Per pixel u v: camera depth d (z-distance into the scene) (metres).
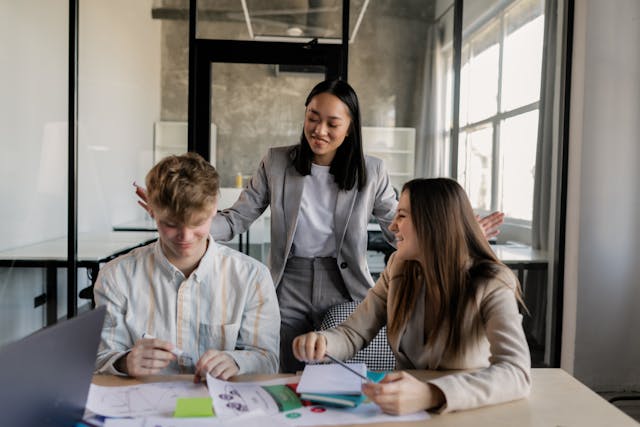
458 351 1.29
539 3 3.39
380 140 3.65
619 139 3.17
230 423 0.96
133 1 4.02
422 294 1.36
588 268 3.21
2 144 3.05
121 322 1.33
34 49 3.24
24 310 3.17
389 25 3.57
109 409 1.01
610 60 3.15
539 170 3.42
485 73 3.41
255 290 1.40
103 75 3.86
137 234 4.06
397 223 1.35
